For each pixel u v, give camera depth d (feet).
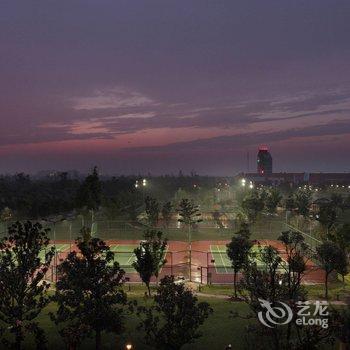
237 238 120.98
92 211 251.80
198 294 124.67
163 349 78.84
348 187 577.84
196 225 240.12
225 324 94.89
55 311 105.29
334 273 142.72
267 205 290.76
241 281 91.30
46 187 470.80
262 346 74.95
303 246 113.91
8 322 80.28
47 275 139.03
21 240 82.28
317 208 314.96
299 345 71.10
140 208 315.37
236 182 589.73
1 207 281.33
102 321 80.28
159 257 125.29
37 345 79.51
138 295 120.67
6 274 79.71
